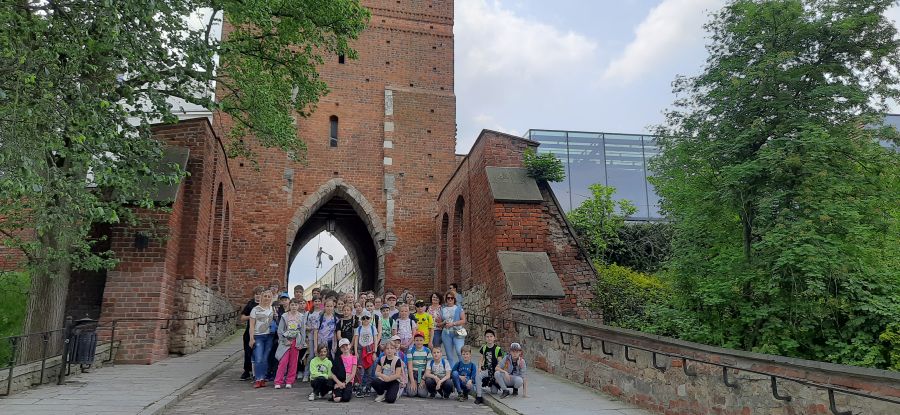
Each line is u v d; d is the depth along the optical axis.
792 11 12.41
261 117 14.73
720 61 13.59
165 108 9.38
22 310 13.20
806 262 10.73
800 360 6.07
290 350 10.37
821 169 11.38
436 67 27.75
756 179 12.28
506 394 9.64
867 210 11.30
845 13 12.47
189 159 14.59
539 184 16.23
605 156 33.38
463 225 19.92
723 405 7.07
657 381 8.43
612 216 23.62
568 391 10.22
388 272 25.06
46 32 8.32
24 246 10.33
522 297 14.09
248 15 12.16
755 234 12.58
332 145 25.95
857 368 5.40
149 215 13.20
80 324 10.38
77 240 10.47
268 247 24.09
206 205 15.34
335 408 8.57
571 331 11.24
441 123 27.09
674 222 15.52
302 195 25.06
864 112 12.44
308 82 15.55
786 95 12.56
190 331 14.20
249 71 14.58
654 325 13.95
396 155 26.28
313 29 15.02
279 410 8.27
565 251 15.82
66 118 7.84
